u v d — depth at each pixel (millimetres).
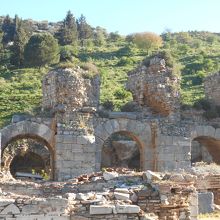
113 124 34938
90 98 34875
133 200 17344
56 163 32938
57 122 33375
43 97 36031
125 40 110312
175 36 111562
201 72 71750
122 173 21672
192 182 18953
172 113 36312
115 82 71062
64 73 34156
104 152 47188
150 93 37156
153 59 37469
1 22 121688
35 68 85688
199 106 37719
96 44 105000
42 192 23766
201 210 24250
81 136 33469
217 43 110250
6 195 17203
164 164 35312
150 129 35844
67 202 15930
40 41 88000
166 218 17453
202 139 38625
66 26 110125
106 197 16938
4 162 41094
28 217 15688
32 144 42812
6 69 84750
